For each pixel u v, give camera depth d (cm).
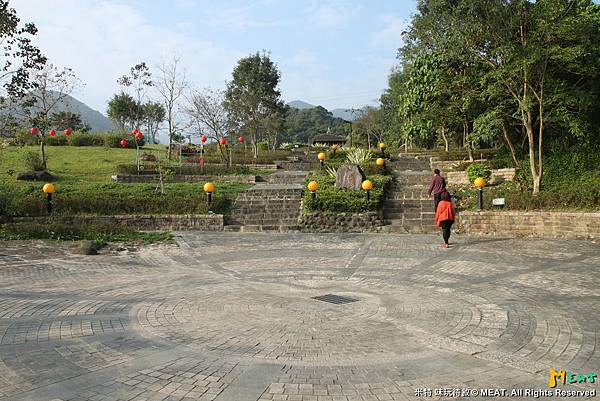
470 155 2255
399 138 4066
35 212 1520
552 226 1307
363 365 462
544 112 1482
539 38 1320
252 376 438
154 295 750
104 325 591
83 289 792
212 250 1188
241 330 570
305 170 2650
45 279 871
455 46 1481
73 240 1284
